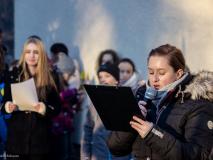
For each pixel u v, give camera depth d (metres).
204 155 3.24
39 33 11.02
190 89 3.40
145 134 3.23
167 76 3.40
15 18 11.73
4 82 5.97
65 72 9.18
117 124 3.43
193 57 7.75
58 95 6.09
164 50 3.43
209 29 7.54
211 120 3.33
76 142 9.84
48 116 5.88
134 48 8.79
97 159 5.09
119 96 3.30
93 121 5.13
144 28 8.59
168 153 3.19
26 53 5.93
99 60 8.91
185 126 3.35
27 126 5.82
